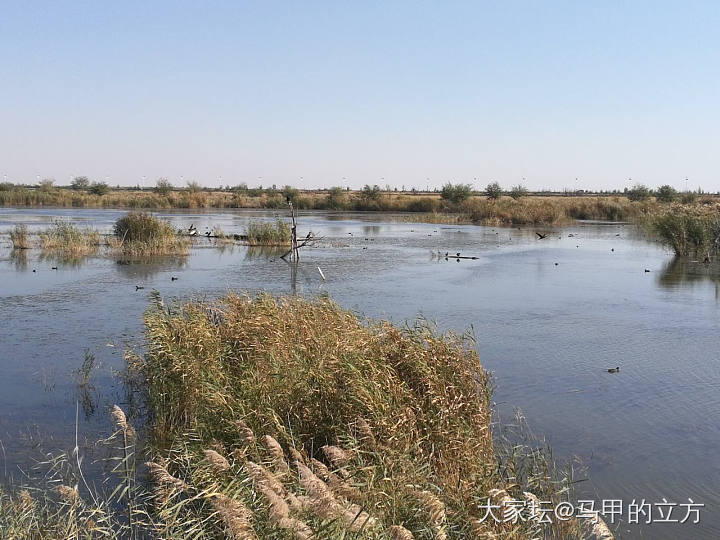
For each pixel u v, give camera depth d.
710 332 15.72
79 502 6.71
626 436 9.30
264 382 8.60
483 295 20.89
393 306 18.86
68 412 10.30
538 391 11.27
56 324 16.27
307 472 5.30
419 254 33.62
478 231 51.69
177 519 6.28
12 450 8.83
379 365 8.70
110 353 13.62
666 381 11.84
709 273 26.42
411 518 5.96
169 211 78.31
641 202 72.06
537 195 141.12
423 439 7.62
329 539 5.14
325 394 8.24
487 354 13.66
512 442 9.05
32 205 86.81
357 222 62.16
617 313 18.00
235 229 49.06
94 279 23.77
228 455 7.33
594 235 47.47
